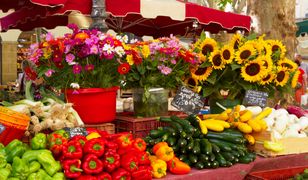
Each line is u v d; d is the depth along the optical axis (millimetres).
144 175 2633
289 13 6117
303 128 3762
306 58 14000
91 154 2465
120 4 4820
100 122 3252
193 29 7742
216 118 3580
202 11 5770
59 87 3193
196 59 3713
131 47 3305
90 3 4457
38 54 3076
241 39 4039
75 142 2475
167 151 2893
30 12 5180
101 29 3768
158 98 3512
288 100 5730
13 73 20516
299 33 10234
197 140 3104
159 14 5191
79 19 5645
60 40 3061
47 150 2477
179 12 5453
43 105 2979
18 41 21703
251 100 3936
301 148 3576
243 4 9734
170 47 3414
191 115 3258
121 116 3596
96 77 3203
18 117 2584
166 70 3393
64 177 2422
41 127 2727
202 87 4023
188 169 2902
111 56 3061
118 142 2637
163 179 2787
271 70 3941
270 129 3531
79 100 3176
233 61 3854
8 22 6199
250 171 3250
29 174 2354
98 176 2463
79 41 2998
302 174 3391
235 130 3447
